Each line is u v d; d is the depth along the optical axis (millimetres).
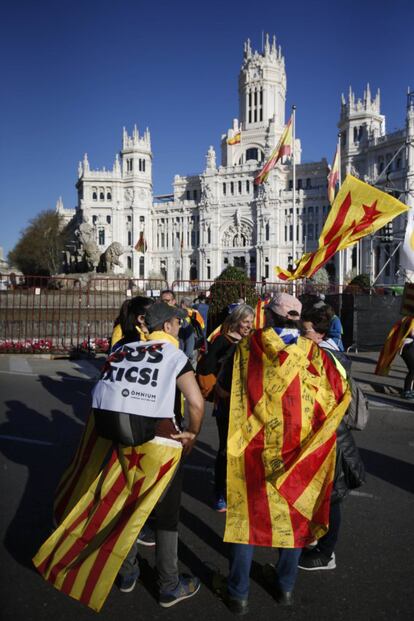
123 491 3645
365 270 72375
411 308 12242
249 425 3814
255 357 3904
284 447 3719
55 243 88438
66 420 8695
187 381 3701
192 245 105062
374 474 6277
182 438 3721
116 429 3566
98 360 16328
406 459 6855
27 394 10805
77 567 3477
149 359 3713
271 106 104125
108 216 106188
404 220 65625
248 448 3779
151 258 108250
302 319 4371
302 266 11664
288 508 3646
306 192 92250
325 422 3701
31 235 90250
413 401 10625
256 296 17203
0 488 5711
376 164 77625
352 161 82812
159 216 108250
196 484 6027
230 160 104500
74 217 113062
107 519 3596
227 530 3633
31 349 17469
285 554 3650
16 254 98625
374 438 7867
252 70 104188
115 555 3398
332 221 11156
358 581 3965
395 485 5918
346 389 3838
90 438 4219
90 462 4121
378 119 82438
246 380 3883
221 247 100250
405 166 71188
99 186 105375
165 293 9656
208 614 3588
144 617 3545
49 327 19891
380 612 3578
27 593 3768
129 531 3430
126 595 3828
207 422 8891
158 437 3666
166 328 4117
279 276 12562
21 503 5316
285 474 3680
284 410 3740
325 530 3609
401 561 4246
